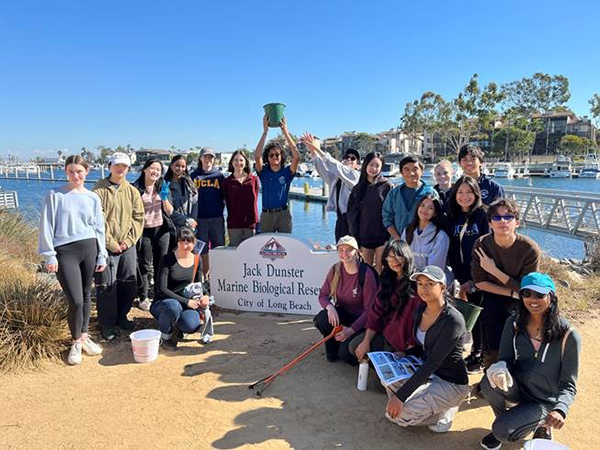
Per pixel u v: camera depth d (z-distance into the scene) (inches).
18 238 333.1
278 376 150.8
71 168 155.4
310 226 722.2
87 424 122.0
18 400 134.3
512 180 1909.4
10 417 125.2
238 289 221.0
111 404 132.3
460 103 2385.6
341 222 217.6
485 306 138.8
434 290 114.6
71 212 154.7
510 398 113.3
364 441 115.0
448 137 2667.3
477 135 2652.6
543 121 3085.6
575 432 118.3
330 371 154.8
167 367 157.6
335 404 133.0
